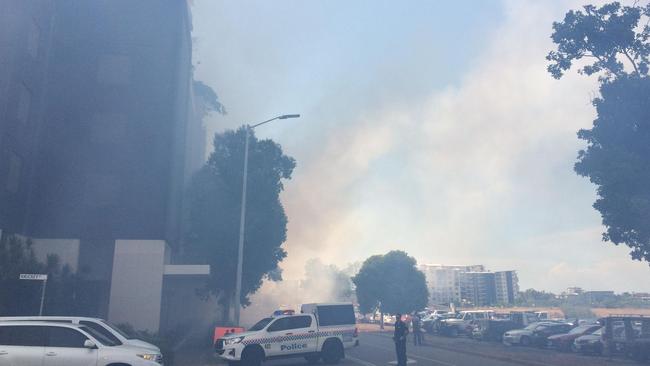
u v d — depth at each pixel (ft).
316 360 67.46
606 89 68.85
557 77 75.00
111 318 91.40
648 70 69.82
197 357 74.02
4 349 38.83
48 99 100.12
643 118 65.87
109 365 39.55
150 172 100.07
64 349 39.45
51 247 93.25
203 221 115.34
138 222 96.99
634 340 74.13
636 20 69.31
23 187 89.61
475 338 122.72
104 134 100.78
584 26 70.03
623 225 67.82
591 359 75.56
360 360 68.54
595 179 68.85
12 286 67.77
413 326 101.65
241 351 59.06
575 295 448.65
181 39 118.93
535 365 64.80
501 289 586.04
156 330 92.38
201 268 96.53
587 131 71.72
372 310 206.08
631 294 372.58
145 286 93.91
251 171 116.67
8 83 82.84
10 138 83.46
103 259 97.76
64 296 79.20
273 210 116.67
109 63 104.68
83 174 97.86
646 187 65.10
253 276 115.03
